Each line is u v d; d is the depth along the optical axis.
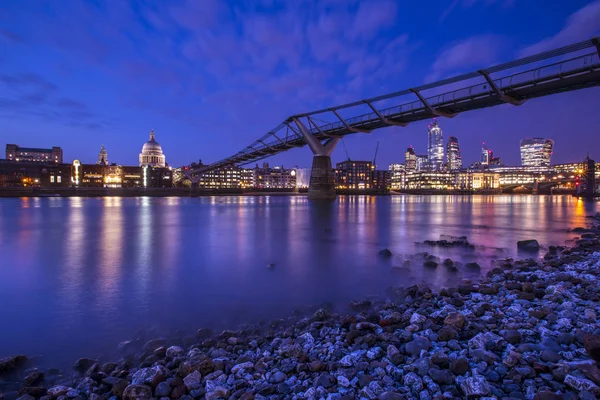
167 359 6.58
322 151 95.12
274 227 34.81
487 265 15.31
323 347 6.40
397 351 5.75
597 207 72.56
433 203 101.38
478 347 5.71
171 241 24.83
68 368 6.66
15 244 23.62
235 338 7.26
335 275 13.98
